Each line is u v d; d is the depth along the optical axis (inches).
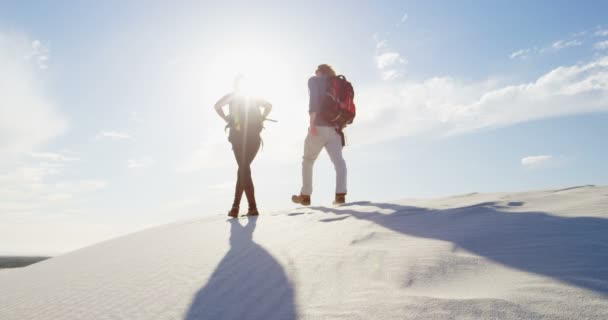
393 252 79.0
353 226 107.0
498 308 49.8
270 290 71.0
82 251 150.9
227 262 92.0
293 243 98.6
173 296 75.9
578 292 50.9
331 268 76.2
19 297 97.7
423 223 100.7
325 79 196.7
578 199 105.2
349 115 196.1
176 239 133.6
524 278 58.4
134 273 97.3
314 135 197.2
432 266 68.2
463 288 58.9
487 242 76.9
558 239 72.5
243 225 140.6
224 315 63.8
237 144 179.6
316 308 60.2
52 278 112.7
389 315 53.2
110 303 78.6
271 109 189.6
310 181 208.2
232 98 183.3
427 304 54.1
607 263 58.7
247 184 176.1
